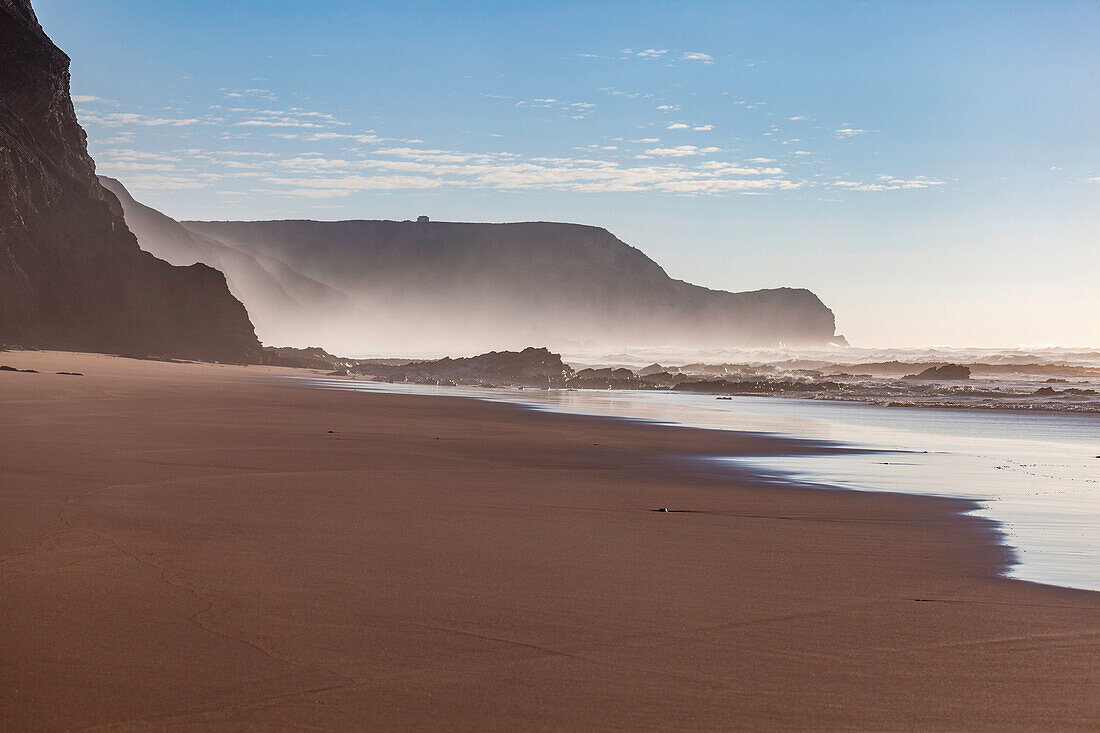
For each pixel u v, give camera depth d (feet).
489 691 12.94
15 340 144.46
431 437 53.42
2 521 22.81
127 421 52.24
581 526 26.21
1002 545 25.53
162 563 19.43
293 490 30.55
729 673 13.94
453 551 22.02
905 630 16.43
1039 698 13.19
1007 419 93.20
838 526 27.99
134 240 183.52
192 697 12.35
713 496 33.73
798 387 154.40
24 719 11.50
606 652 14.76
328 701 12.39
